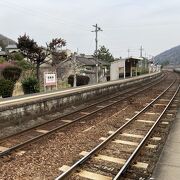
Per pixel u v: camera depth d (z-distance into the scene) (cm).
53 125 1424
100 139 1146
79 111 1834
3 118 1380
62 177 728
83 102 2325
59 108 1922
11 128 1383
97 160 888
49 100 1795
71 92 2181
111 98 2539
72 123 1433
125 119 1573
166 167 786
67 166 835
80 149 1013
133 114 1731
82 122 1480
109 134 1232
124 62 5284
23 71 2988
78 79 3525
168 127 1345
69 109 2003
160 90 3353
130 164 833
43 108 1727
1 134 1256
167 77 6831
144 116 1633
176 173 744
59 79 3644
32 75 3081
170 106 2005
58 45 3678
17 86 2556
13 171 802
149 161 877
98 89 2709
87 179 746
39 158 912
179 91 3172
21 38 3331
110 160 887
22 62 3256
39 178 755
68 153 966
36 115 1650
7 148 1011
